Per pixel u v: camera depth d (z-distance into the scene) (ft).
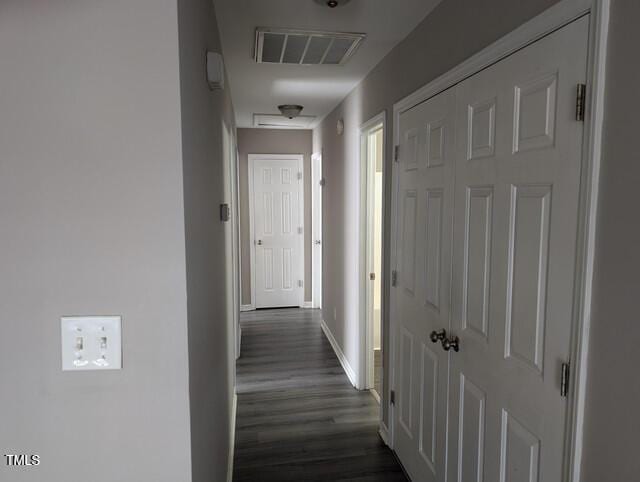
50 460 3.25
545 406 4.07
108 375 3.23
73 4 3.01
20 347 3.15
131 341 3.23
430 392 6.70
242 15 6.59
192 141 3.74
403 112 7.55
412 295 7.35
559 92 3.80
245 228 18.93
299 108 13.17
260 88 11.09
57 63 3.02
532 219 4.22
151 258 3.19
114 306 3.19
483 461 5.21
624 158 3.16
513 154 4.50
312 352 14.05
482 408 5.22
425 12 6.49
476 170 5.23
